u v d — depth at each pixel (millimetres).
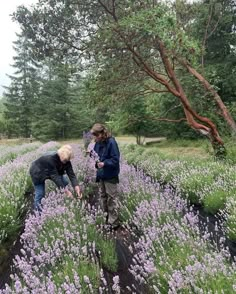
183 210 6727
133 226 6008
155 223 5199
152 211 5461
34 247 4527
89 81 13125
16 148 23359
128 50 11852
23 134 55469
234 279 3289
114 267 4570
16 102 56000
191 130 27047
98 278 3953
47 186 8227
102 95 13109
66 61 14242
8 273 4695
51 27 13539
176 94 12523
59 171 6480
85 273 3889
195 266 3502
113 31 10758
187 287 3354
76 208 6074
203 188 8023
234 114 15016
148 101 19734
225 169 9586
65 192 6523
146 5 11328
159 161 13695
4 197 6547
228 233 5332
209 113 14562
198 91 14008
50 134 51000
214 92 13078
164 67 13141
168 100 19469
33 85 56219
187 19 13508
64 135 52062
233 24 23531
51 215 5477
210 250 4090
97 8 12742
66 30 13555
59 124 50562
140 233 5559
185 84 14141
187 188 8250
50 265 4266
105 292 4023
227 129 14477
